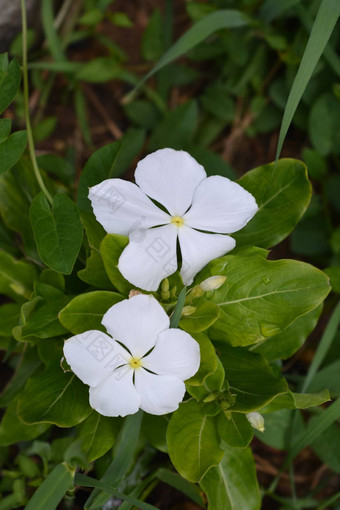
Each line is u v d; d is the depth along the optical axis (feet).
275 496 1.24
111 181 0.95
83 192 1.06
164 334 0.93
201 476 1.01
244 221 0.97
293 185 1.07
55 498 1.02
